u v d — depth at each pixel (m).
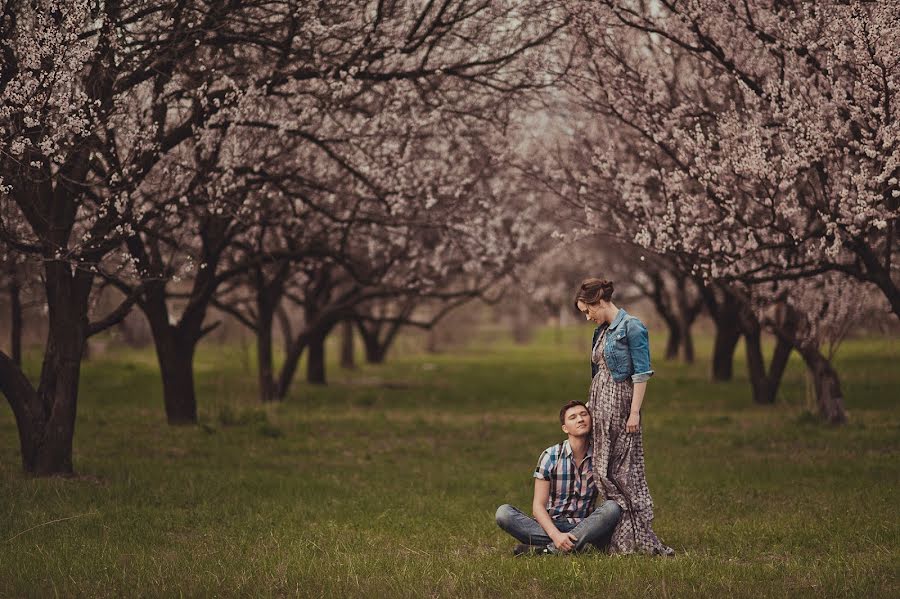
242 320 25.67
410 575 7.27
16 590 6.95
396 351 55.91
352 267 21.28
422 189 18.97
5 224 13.02
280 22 13.12
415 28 14.14
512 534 8.35
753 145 12.43
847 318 19.45
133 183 12.27
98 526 9.48
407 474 14.12
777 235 14.12
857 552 8.33
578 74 15.27
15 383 12.38
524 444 18.23
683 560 7.65
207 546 8.62
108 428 19.08
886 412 22.17
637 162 16.92
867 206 11.77
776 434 18.22
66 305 12.52
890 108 11.73
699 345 67.94
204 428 18.61
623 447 8.11
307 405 25.88
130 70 12.27
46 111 11.13
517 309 72.38
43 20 10.50
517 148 19.09
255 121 14.05
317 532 9.34
